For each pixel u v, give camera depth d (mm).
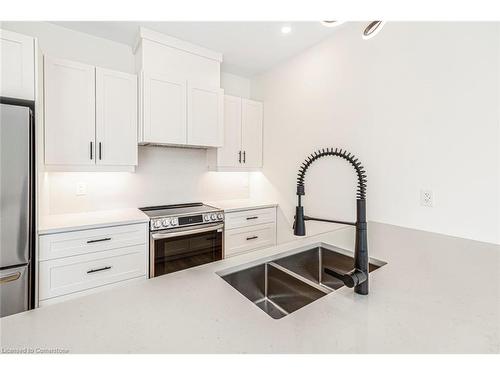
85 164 2018
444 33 1551
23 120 1490
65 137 1927
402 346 586
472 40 1443
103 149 2090
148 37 2193
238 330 639
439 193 1607
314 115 2455
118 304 755
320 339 608
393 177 1841
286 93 2779
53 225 1761
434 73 1603
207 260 2404
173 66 2359
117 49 2363
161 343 587
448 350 573
